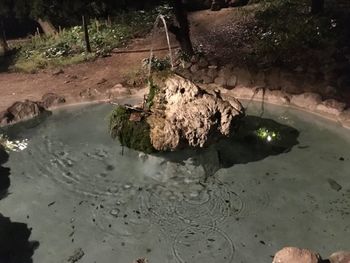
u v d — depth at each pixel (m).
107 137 8.34
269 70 9.80
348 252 5.12
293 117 8.48
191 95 7.09
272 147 7.62
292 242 5.66
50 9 11.97
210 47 11.81
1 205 6.68
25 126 8.96
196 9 15.80
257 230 5.92
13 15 16.12
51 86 10.78
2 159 7.86
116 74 11.06
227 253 5.59
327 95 8.84
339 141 7.60
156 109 7.37
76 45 13.41
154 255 5.64
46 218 6.39
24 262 5.60
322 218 6.02
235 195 6.61
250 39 11.98
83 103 9.73
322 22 11.79
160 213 6.39
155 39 13.13
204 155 7.48
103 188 6.98
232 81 9.77
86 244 5.88
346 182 6.65
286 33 11.58
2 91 10.70
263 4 14.45
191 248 5.72
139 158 7.59
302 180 6.77
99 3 12.53
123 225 6.21
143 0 15.10
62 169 7.51
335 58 10.14
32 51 13.51
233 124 7.24
